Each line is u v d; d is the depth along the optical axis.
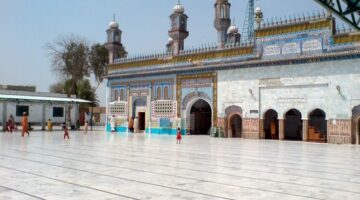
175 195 4.86
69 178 6.09
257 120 17.11
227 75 18.34
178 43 20.75
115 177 6.22
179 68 20.16
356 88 14.35
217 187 5.43
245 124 17.50
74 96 34.16
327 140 15.02
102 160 8.57
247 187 5.45
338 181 6.01
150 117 21.73
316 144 14.29
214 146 12.91
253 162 8.43
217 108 18.67
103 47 36.50
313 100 15.46
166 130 20.81
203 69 19.27
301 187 5.49
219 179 6.11
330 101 14.99
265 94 16.95
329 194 5.01
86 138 17.00
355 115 14.37
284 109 16.30
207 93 19.14
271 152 10.86
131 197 4.72
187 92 20.05
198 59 19.59
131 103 23.02
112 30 24.56
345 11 6.19
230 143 14.48
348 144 14.28
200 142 14.91
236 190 5.22
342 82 14.70
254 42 17.39
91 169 7.12
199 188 5.34
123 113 23.44
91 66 36.41
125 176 6.33
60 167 7.36
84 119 36.69
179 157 9.33
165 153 10.31
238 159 9.01
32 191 5.04
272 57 16.73
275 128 17.42
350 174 6.76
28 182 5.71
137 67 22.70
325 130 18.14
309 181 5.99
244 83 17.67
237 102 17.88
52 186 5.40
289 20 16.27
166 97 21.06
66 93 36.12
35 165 7.62
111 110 24.17
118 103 23.75
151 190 5.17
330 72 15.03
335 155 10.11
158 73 21.38
